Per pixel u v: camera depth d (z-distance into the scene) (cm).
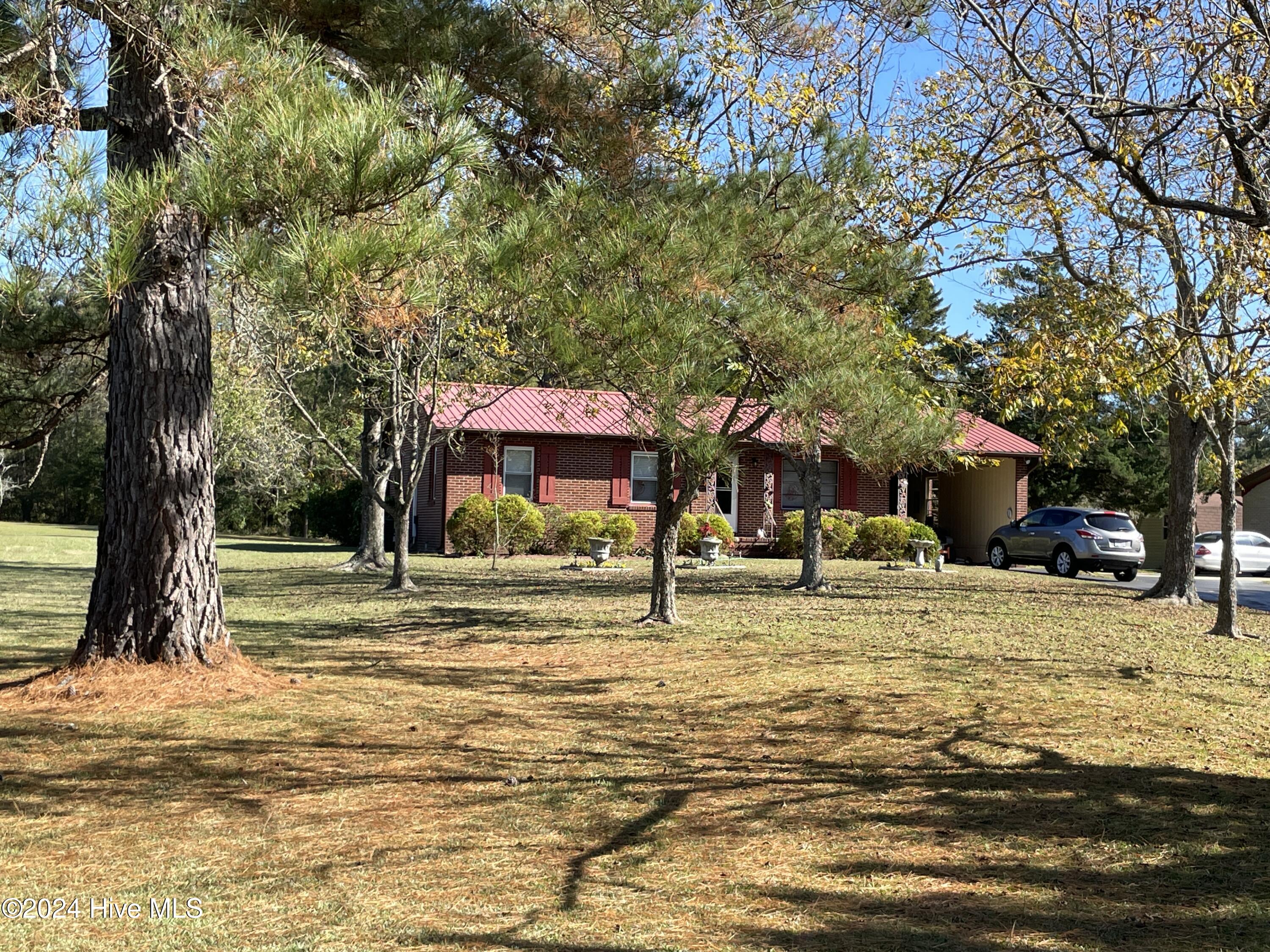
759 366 963
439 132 484
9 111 526
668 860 477
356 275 454
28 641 1140
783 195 966
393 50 777
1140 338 1041
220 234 491
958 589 1833
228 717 751
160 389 828
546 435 2661
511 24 827
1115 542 2344
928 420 955
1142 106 690
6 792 586
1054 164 899
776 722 744
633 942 379
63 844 505
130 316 814
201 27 540
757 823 527
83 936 391
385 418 1967
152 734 706
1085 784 571
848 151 939
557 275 742
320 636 1207
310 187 462
